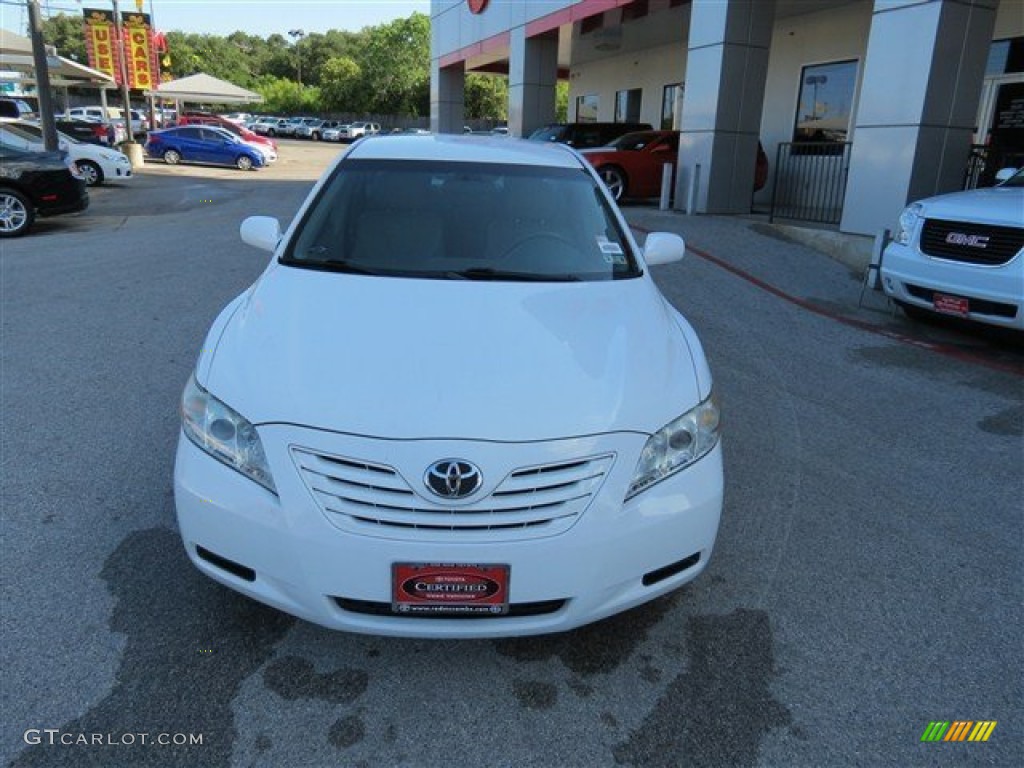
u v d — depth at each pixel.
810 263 9.74
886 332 7.08
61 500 3.59
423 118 74.75
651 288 3.40
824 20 14.78
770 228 11.57
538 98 19.61
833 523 3.68
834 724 2.46
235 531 2.37
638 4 15.09
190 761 2.23
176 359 5.62
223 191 18.61
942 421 5.01
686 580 2.63
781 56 15.85
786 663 2.72
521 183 3.87
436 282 3.13
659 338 2.89
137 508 3.54
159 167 26.45
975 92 9.20
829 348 6.55
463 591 2.30
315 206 3.66
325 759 2.26
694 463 2.59
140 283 7.98
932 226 6.51
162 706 2.43
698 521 2.55
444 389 2.41
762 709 2.51
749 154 13.51
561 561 2.32
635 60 21.58
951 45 8.83
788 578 3.23
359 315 2.81
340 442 2.29
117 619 2.79
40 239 10.94
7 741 2.27
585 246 3.57
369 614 2.38
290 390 2.42
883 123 9.37
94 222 12.93
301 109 81.56
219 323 3.01
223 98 38.72
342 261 3.35
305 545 2.29
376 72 73.75
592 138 17.11
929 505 3.89
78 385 5.05
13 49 21.09
